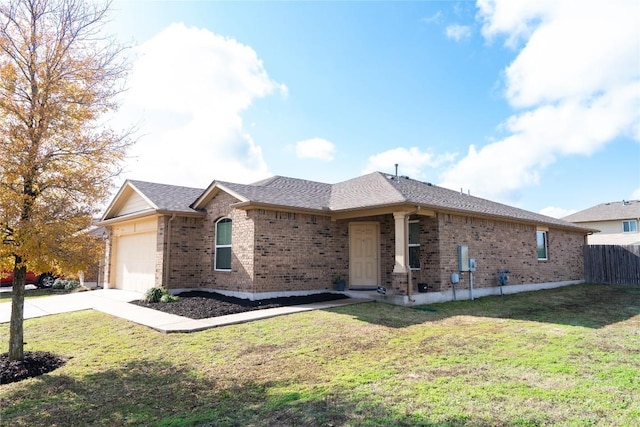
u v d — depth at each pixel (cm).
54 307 1151
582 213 3506
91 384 521
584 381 473
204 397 463
